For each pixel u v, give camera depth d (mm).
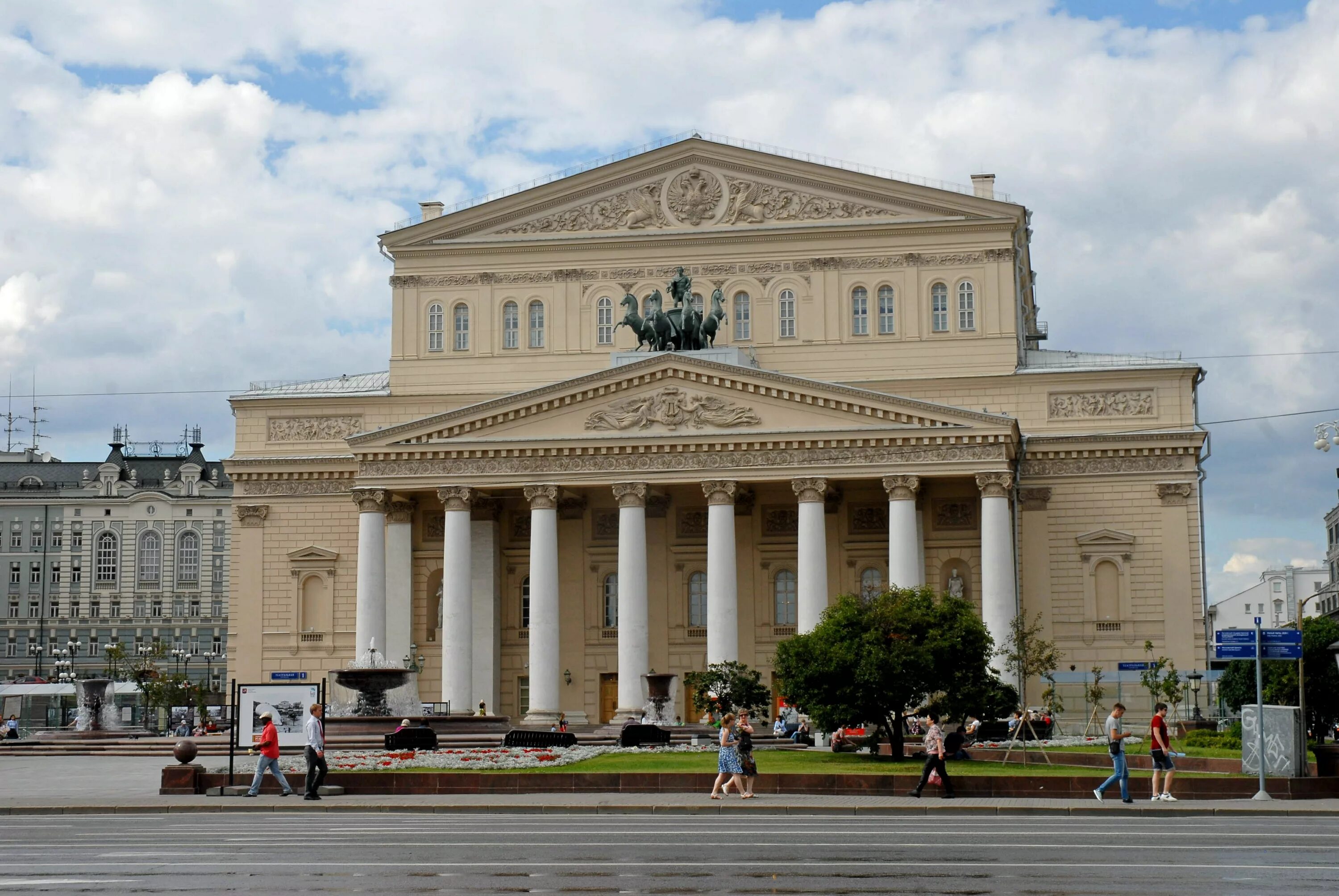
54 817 43156
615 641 95750
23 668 169250
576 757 58500
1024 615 85312
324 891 25344
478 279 99312
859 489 93625
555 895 24812
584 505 96875
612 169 98375
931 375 94500
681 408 88312
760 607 94438
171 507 171375
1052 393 93250
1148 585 90688
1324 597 170750
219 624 169875
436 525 97375
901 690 62469
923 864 28781
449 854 30703
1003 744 69312
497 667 96000
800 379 86938
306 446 99562
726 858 29875
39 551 171125
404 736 66250
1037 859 29516
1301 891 25047
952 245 95250
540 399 89312
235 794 49094
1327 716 69312
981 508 88375
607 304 97938
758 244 96938
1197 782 46125
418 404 98688
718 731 75750
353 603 97625
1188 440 90688
